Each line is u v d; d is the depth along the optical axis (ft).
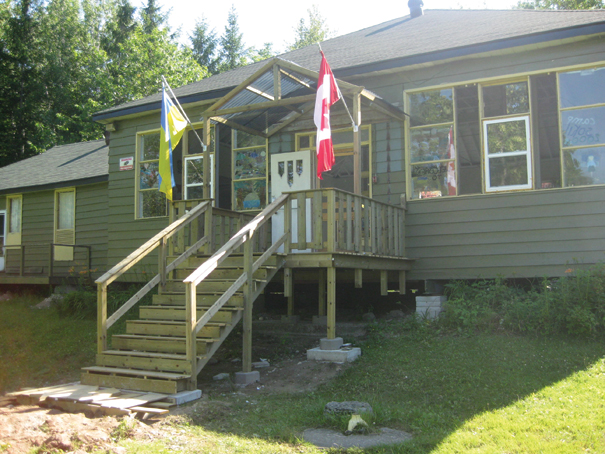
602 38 29.30
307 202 33.65
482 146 31.94
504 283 31.12
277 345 29.66
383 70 33.88
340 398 21.06
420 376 22.63
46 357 28.66
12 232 60.23
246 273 24.02
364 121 34.55
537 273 29.99
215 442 16.26
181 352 22.44
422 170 33.47
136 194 43.62
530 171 30.71
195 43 151.64
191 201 29.73
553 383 20.71
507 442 15.84
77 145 72.28
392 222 31.32
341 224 26.37
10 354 29.45
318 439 16.72
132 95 111.45
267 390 22.54
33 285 53.72
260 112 34.55
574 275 28.81
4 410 18.93
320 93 25.94
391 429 17.67
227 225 38.60
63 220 56.24
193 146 41.34
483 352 24.53
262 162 38.34
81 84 115.03
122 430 16.51
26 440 15.57
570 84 30.09
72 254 54.90
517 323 26.86
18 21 113.60
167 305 26.53
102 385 21.74
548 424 17.04
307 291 40.55
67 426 16.70
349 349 26.32
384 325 30.91
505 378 21.56
